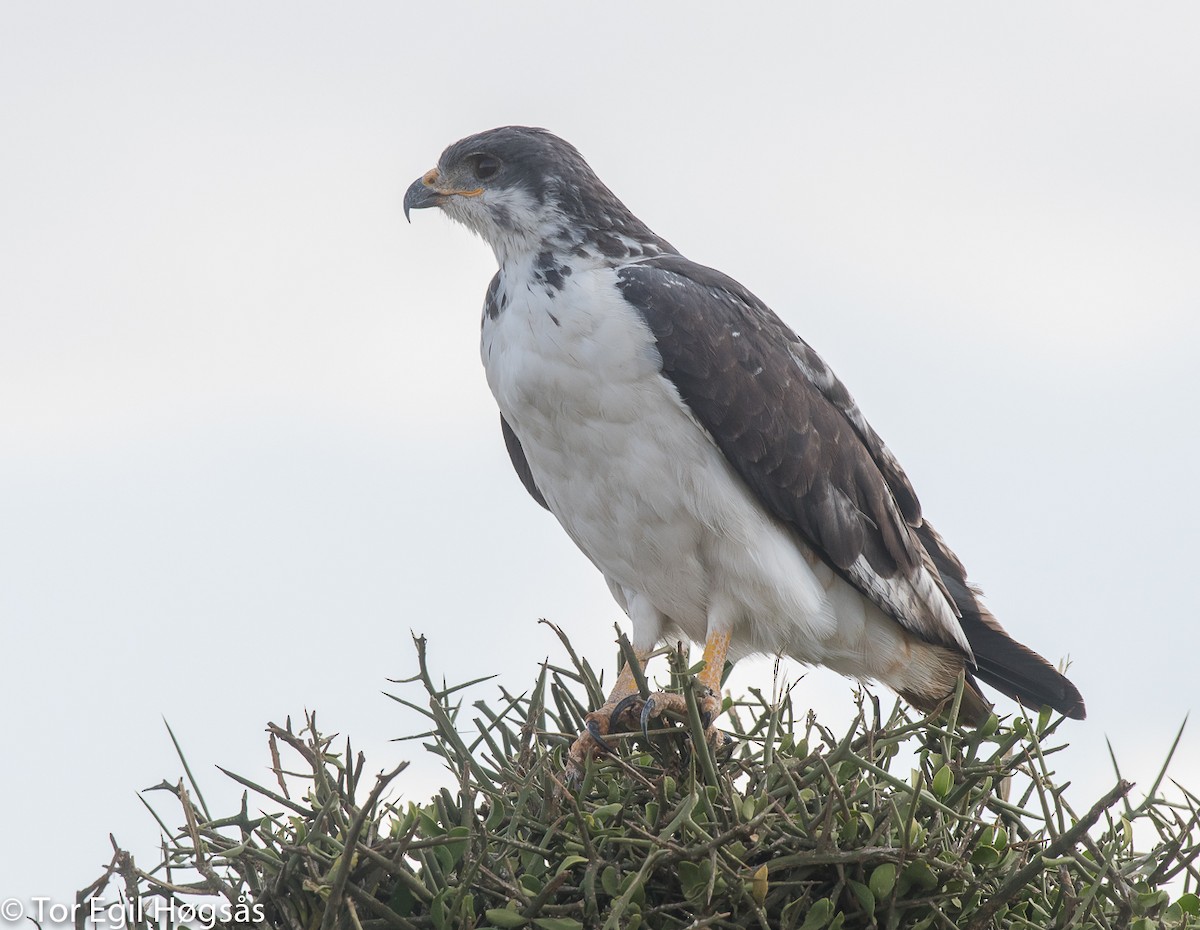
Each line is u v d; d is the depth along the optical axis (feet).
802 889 20.90
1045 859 20.61
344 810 21.42
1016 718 22.85
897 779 20.90
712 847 19.81
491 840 20.58
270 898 20.81
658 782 22.25
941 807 20.93
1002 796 23.30
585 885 20.16
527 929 20.40
